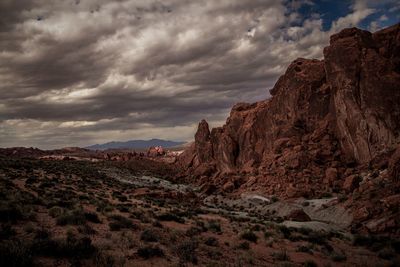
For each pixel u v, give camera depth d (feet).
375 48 172.86
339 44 172.04
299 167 168.25
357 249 73.77
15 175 125.39
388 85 152.15
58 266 29.91
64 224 48.14
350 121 162.91
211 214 116.88
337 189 140.77
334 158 167.02
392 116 148.25
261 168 192.95
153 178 272.92
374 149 151.53
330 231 94.58
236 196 179.73
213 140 290.56
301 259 54.65
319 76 200.54
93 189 136.46
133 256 37.11
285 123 210.79
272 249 59.77
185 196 167.43
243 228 81.05
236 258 46.85
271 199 152.46
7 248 28.99
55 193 90.63
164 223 69.67
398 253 69.67
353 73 163.02
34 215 48.98
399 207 95.50
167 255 40.68
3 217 44.83
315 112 193.26
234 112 279.28
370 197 109.50
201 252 46.44
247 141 242.58
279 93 223.30
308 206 131.34
